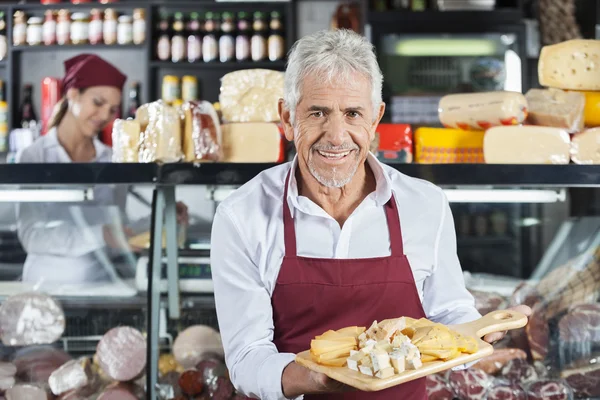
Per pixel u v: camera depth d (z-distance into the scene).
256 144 1.79
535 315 1.79
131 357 1.73
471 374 1.73
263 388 1.23
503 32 3.66
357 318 1.39
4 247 1.78
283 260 1.41
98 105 2.81
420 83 3.69
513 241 1.86
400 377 1.03
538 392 1.70
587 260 1.83
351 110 1.26
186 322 1.78
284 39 3.95
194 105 1.74
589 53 1.88
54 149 2.81
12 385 1.72
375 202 1.45
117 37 3.86
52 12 3.88
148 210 1.81
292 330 1.40
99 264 1.78
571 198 1.85
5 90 3.96
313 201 1.44
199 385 1.73
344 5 3.86
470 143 1.81
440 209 1.49
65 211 1.80
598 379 1.73
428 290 1.49
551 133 1.75
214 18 3.90
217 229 1.44
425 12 3.67
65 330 1.75
